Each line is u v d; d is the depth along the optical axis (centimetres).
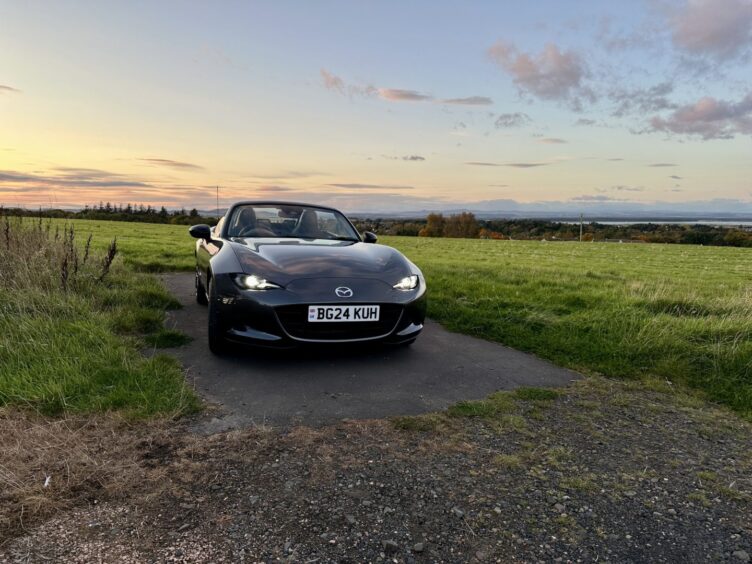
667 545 177
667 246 5391
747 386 355
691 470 236
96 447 226
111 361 324
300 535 172
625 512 197
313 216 516
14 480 193
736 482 226
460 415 289
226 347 379
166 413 264
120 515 179
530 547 172
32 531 167
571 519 191
